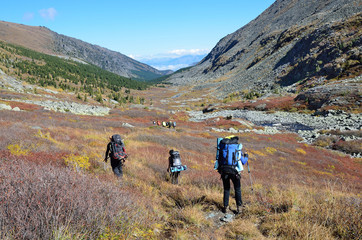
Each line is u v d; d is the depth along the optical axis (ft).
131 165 28.55
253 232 12.05
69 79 577.02
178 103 424.05
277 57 489.67
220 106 251.19
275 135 120.37
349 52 257.55
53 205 8.03
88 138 47.37
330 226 11.61
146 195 16.93
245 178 30.12
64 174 11.62
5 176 9.68
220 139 16.16
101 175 18.51
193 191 19.75
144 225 10.96
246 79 485.56
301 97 208.64
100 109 193.47
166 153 45.19
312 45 354.33
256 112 209.67
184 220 13.82
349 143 93.45
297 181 38.73
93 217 8.76
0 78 289.74
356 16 339.77
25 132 35.96
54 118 88.94
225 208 15.56
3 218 7.09
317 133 122.21
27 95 224.53
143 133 75.31
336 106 162.81
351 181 48.65
